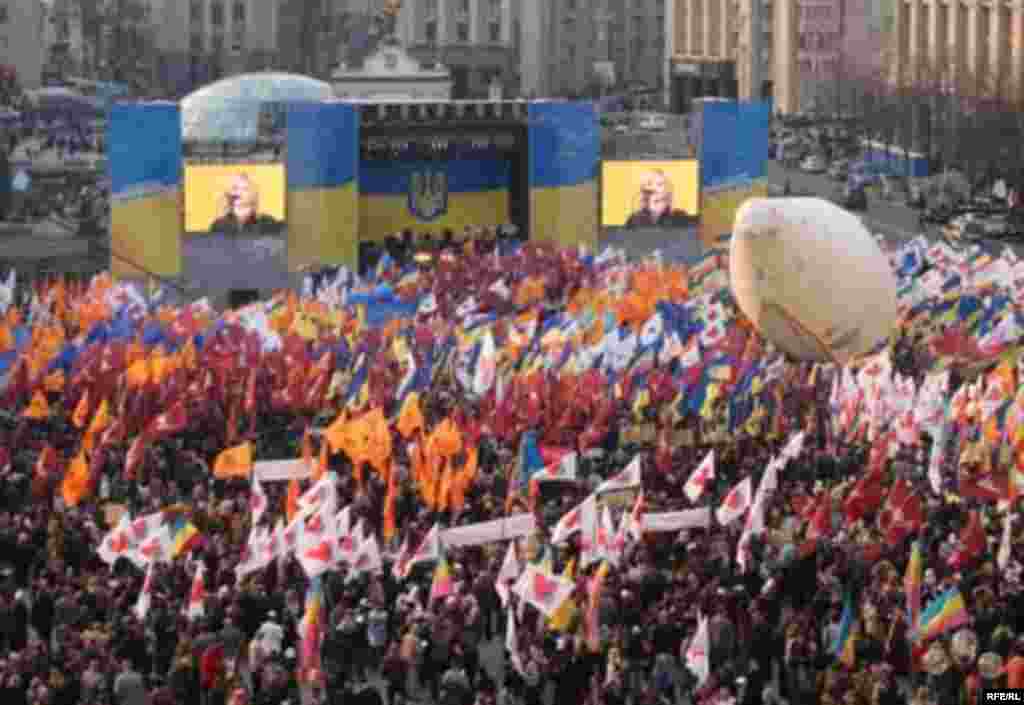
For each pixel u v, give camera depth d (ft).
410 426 478.18
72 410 528.63
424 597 407.23
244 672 388.37
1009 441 461.37
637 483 422.00
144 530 395.96
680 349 552.00
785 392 534.78
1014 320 593.01
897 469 457.27
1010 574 402.52
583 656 377.71
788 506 442.50
